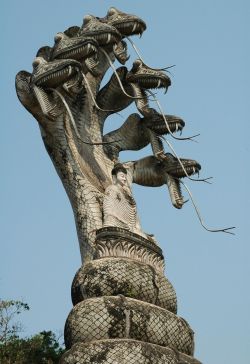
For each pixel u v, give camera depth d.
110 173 22.06
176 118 22.16
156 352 17.73
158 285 19.19
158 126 22.16
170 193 21.97
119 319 18.05
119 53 22.39
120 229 19.53
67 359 17.72
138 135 22.73
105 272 18.81
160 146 22.20
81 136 21.81
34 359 24.14
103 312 18.09
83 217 20.84
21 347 24.34
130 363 17.38
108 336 17.97
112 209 20.30
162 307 19.20
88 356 17.53
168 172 22.09
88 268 19.05
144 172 22.23
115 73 21.08
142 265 19.14
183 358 18.27
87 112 22.14
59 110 20.78
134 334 18.05
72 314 18.47
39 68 20.41
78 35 21.30
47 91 20.52
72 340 18.27
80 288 18.95
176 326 18.75
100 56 22.08
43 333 24.77
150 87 22.34
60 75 20.09
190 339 19.08
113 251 19.31
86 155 21.77
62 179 21.50
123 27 21.84
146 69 22.31
